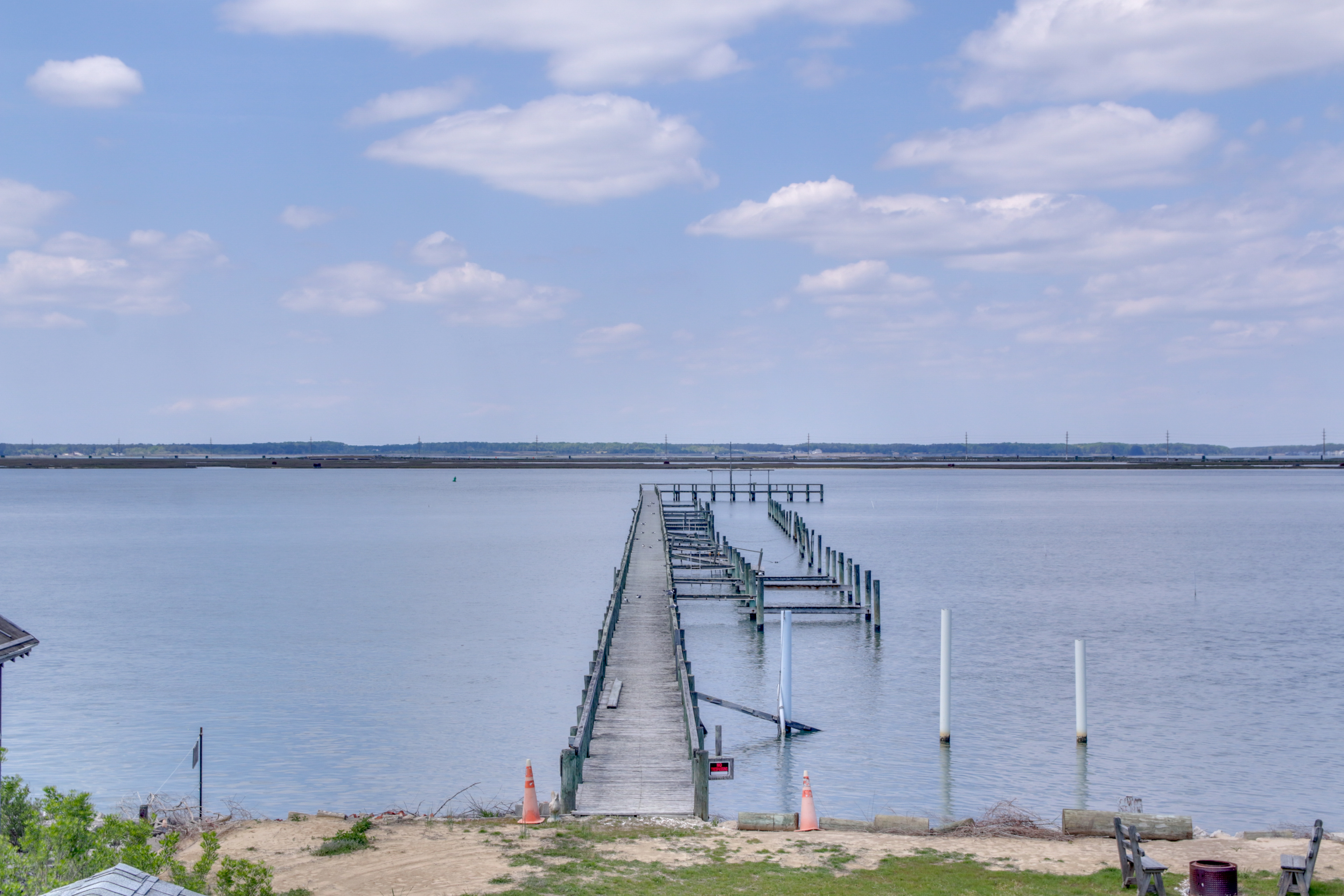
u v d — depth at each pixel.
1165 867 15.83
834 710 35.62
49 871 13.41
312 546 91.56
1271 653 44.00
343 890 16.39
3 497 174.88
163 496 178.38
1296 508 146.88
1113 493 191.38
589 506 151.25
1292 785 27.61
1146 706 35.50
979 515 131.12
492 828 19.83
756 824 20.19
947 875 17.20
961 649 45.53
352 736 31.95
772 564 79.50
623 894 16.23
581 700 36.44
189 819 21.84
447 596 60.66
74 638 47.47
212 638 47.53
